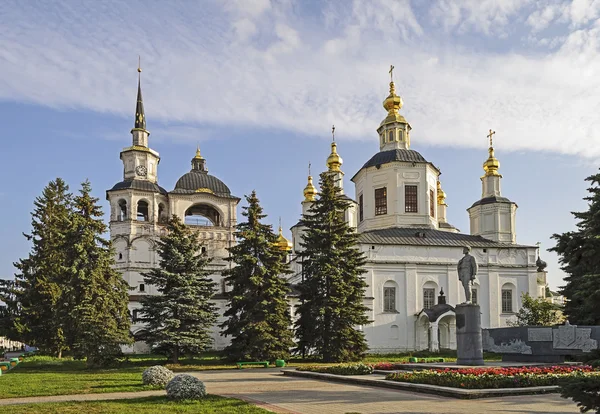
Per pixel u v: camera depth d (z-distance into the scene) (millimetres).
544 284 81375
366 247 57938
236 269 42438
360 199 68250
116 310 40781
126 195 69750
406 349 56656
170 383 18953
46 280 49406
